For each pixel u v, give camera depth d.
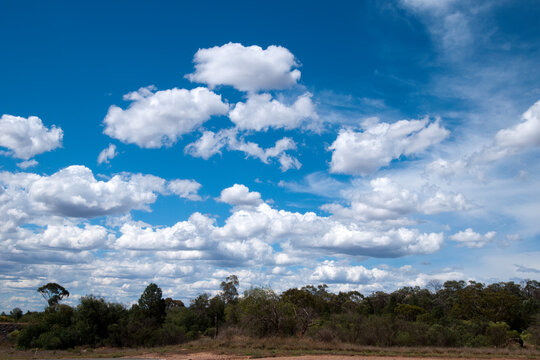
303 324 49.75
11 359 35.28
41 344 48.12
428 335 46.25
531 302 97.38
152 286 65.94
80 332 49.50
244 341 45.03
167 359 33.84
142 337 51.03
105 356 37.22
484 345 46.94
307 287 96.62
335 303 98.62
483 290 91.50
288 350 38.59
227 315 64.19
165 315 67.88
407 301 111.44
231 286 88.81
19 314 81.75
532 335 56.28
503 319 77.25
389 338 45.22
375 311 99.81
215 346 42.66
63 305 56.75
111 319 53.47
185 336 54.59
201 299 81.94
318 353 35.84
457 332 48.62
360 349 38.62
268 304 50.72
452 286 134.50
